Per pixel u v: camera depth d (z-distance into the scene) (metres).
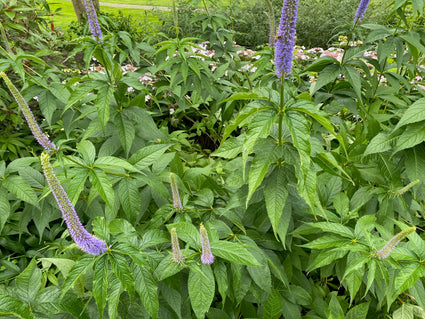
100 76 2.43
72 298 1.62
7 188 2.03
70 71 5.49
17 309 1.41
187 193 2.28
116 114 2.41
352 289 1.75
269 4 2.79
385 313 2.31
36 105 4.32
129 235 1.58
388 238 1.79
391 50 2.55
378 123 2.21
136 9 15.56
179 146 4.08
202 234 1.42
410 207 2.31
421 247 1.61
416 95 3.34
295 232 2.06
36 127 1.62
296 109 1.44
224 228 1.95
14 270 2.58
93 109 2.42
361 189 2.17
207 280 1.52
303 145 1.36
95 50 2.22
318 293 2.58
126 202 2.01
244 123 1.63
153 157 2.06
